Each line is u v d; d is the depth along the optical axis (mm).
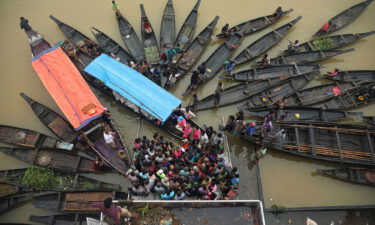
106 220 11766
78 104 17844
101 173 17531
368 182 17234
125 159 17078
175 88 21344
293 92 20594
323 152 18094
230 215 12000
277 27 25031
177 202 11969
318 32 23969
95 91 21156
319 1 26094
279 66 21875
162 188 15219
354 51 23531
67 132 18781
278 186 17516
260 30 24484
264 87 21094
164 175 14914
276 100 20031
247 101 20266
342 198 17141
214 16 25141
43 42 22250
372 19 25172
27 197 16453
